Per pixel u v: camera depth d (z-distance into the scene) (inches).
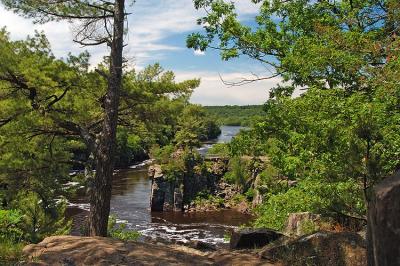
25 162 611.8
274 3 514.6
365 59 336.8
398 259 124.6
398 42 288.2
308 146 309.3
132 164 3425.2
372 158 247.0
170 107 551.2
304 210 414.3
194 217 1934.1
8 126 522.9
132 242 297.6
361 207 290.8
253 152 475.8
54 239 298.0
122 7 494.0
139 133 625.9
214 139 5393.7
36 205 617.0
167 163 2229.3
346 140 260.2
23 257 263.0
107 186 490.0
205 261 263.3
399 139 259.0
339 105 302.5
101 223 485.4
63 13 498.3
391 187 129.8
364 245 240.4
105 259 253.6
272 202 483.2
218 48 510.3
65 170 721.6
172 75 569.6
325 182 299.9
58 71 504.4
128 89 532.4
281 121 413.7
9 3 482.9
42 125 534.0
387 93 281.7
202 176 2237.9
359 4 431.2
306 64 374.6
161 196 2049.7
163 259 261.0
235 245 329.4
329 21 441.1
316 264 244.4
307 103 338.3
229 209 2124.8
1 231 405.7
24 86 527.5
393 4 318.7
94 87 533.3
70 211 1723.7
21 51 530.0
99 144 507.8
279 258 259.9
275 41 486.3
